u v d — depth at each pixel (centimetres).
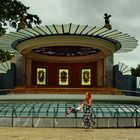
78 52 4719
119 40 3997
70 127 2573
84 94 3531
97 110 2773
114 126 2623
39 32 3634
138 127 2714
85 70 4916
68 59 4916
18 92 3841
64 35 3769
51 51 4672
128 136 1934
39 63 4906
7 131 2191
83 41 3831
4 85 4659
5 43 4172
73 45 3884
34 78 4853
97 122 2589
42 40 3847
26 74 4684
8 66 4766
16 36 3800
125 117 2670
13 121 2662
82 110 2711
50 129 2400
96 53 4712
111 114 2764
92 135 1964
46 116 2725
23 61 4706
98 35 3762
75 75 4947
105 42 3950
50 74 4947
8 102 3347
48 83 4925
